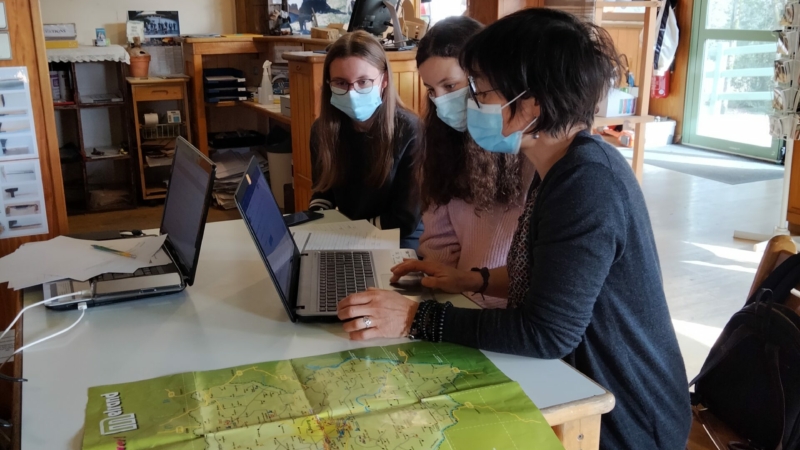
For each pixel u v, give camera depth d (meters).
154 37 5.00
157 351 1.20
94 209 4.85
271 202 1.55
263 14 4.98
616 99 4.57
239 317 1.34
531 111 1.12
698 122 6.61
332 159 2.34
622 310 1.15
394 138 2.26
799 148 4.14
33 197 2.40
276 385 1.07
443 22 1.66
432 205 1.81
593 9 3.37
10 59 2.25
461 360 1.15
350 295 1.26
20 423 0.97
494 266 1.67
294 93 3.47
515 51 1.08
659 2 4.37
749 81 6.08
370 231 1.89
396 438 0.93
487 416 0.98
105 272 1.48
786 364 1.44
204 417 0.98
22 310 1.37
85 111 4.91
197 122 4.92
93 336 1.26
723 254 3.85
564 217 1.07
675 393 1.23
